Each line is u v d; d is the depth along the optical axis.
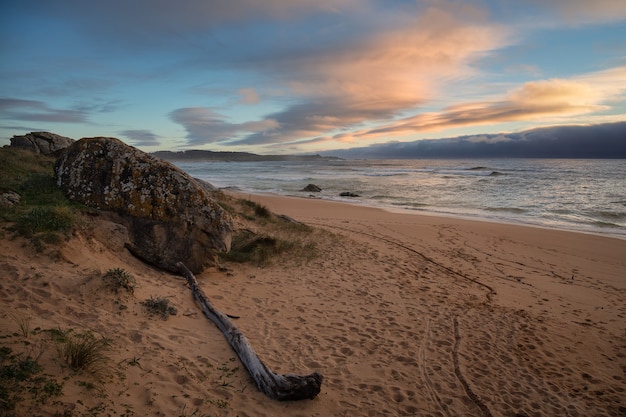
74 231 6.35
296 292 7.43
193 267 7.52
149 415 3.15
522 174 53.09
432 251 12.30
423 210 21.95
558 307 7.87
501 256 12.12
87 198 7.62
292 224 14.22
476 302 7.73
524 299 8.23
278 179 47.44
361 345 5.50
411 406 4.23
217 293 6.80
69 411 2.83
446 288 8.52
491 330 6.39
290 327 5.84
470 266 10.74
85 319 4.45
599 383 5.05
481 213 20.95
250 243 9.80
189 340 4.71
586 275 10.44
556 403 4.54
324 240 12.32
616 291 9.16
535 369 5.28
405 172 62.88
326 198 27.88
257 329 5.61
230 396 3.77
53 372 3.17
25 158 12.11
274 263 9.20
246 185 38.81
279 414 3.69
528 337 6.24
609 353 5.91
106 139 8.23
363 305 7.05
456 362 5.27
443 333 6.13
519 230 16.16
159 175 7.89
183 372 3.94
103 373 3.45
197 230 7.74
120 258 6.76
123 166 7.83
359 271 9.28
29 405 2.73
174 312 5.35
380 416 3.98
